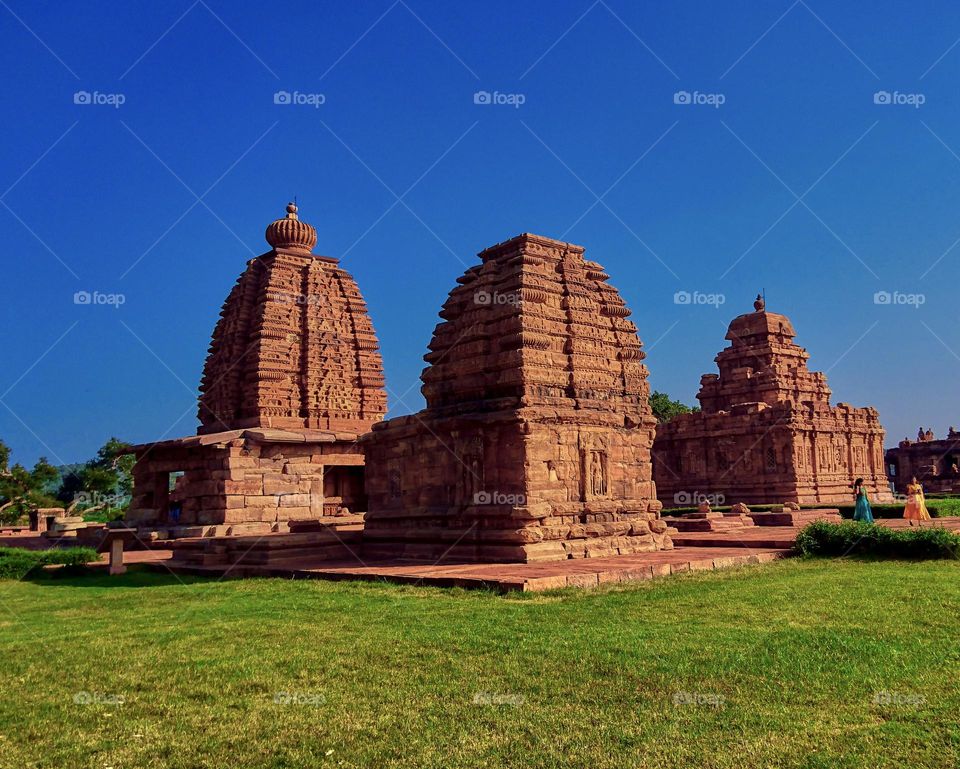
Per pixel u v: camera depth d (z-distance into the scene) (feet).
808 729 22.27
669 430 204.74
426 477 73.97
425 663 30.68
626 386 75.51
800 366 212.64
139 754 22.13
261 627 39.47
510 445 66.49
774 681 26.71
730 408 193.98
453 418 69.31
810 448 185.78
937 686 25.91
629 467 74.43
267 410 123.95
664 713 23.94
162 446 111.75
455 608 42.80
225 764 21.25
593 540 67.77
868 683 26.30
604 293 77.25
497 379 69.00
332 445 114.42
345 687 27.86
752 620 37.01
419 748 21.88
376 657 31.96
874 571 54.65
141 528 112.16
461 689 27.07
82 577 72.74
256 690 27.94
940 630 34.19
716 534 93.35
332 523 100.94
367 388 134.21
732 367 214.90
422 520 73.15
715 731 22.39
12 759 21.98
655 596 44.78
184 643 36.22
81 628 42.24
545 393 68.03
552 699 25.70
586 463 69.62
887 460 299.38
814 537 67.56
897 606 40.04
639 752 21.04
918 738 21.36
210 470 108.17
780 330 212.64
